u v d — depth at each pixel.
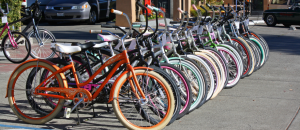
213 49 4.49
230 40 5.28
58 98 3.44
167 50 4.07
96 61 3.69
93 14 14.91
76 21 15.06
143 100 3.17
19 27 8.83
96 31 3.40
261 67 6.41
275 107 4.09
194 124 3.54
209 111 3.96
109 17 16.50
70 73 3.53
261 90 4.87
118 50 3.92
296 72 6.04
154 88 3.33
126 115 3.71
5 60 6.99
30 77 3.66
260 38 6.60
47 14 14.27
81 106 3.43
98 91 3.30
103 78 3.46
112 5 15.97
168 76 3.21
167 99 3.18
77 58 3.64
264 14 16.44
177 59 3.71
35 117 3.62
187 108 3.45
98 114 3.84
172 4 17.91
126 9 14.46
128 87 3.32
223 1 21.41
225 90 4.88
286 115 3.80
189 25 4.64
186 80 3.45
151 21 14.96
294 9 15.20
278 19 15.88
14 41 6.55
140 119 3.59
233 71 5.22
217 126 3.48
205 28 4.80
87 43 3.49
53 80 3.53
